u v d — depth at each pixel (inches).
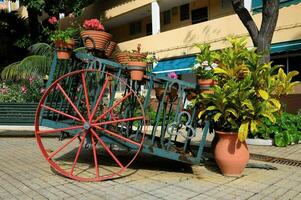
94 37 237.9
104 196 180.1
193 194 184.4
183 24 845.8
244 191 191.3
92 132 216.8
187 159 223.8
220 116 222.5
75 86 256.1
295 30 524.1
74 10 905.5
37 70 587.8
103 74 231.3
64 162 261.7
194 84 231.3
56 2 893.8
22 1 873.5
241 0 375.6
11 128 444.5
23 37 928.9
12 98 515.2
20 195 182.4
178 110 232.5
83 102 249.0
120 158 278.8
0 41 951.6
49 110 244.7
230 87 215.2
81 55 236.5
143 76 232.5
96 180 208.1
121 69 231.1
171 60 746.8
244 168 234.4
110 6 961.5
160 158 280.8
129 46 856.9
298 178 223.0
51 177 217.2
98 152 304.3
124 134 247.8
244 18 377.7
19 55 961.5
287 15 532.1
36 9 871.7
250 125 216.7
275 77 242.1
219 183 206.7
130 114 246.4
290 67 541.0
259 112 215.8
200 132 476.7
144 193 185.3
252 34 375.9
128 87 230.1
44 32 911.7
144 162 265.0
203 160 244.1
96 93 231.1
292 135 374.3
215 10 765.3
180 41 724.0
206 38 668.7
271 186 202.4
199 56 232.4
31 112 425.7
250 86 220.2
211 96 218.4
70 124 233.0
